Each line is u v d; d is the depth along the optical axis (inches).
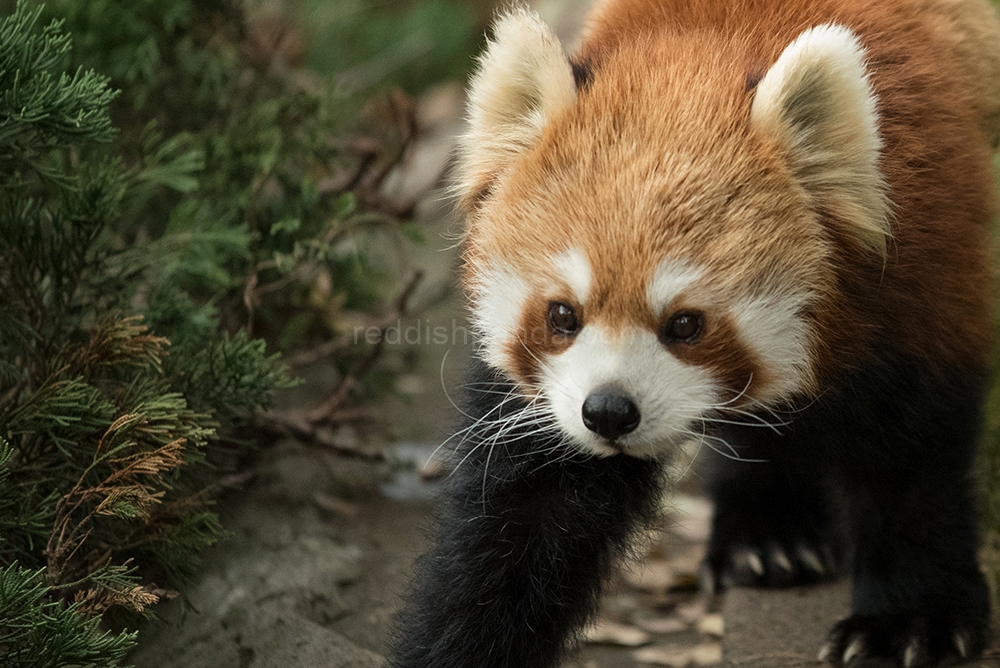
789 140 193.8
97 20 320.5
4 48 190.5
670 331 184.9
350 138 396.8
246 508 297.1
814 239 192.2
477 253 205.3
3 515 197.5
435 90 611.5
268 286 299.7
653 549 335.0
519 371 200.4
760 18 219.1
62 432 208.1
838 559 286.0
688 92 197.8
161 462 192.4
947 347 208.5
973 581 234.4
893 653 235.5
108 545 213.9
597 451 193.5
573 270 186.1
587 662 279.6
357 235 348.2
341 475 331.9
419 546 303.4
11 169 239.9
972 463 228.1
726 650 249.6
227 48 361.7
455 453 222.2
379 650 256.1
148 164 273.0
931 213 205.8
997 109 258.7
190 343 245.4
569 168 194.2
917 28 227.0
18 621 168.6
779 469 277.0
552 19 538.3
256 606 255.6
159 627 243.8
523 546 218.4
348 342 330.3
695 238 183.3
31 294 228.1
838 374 201.3
